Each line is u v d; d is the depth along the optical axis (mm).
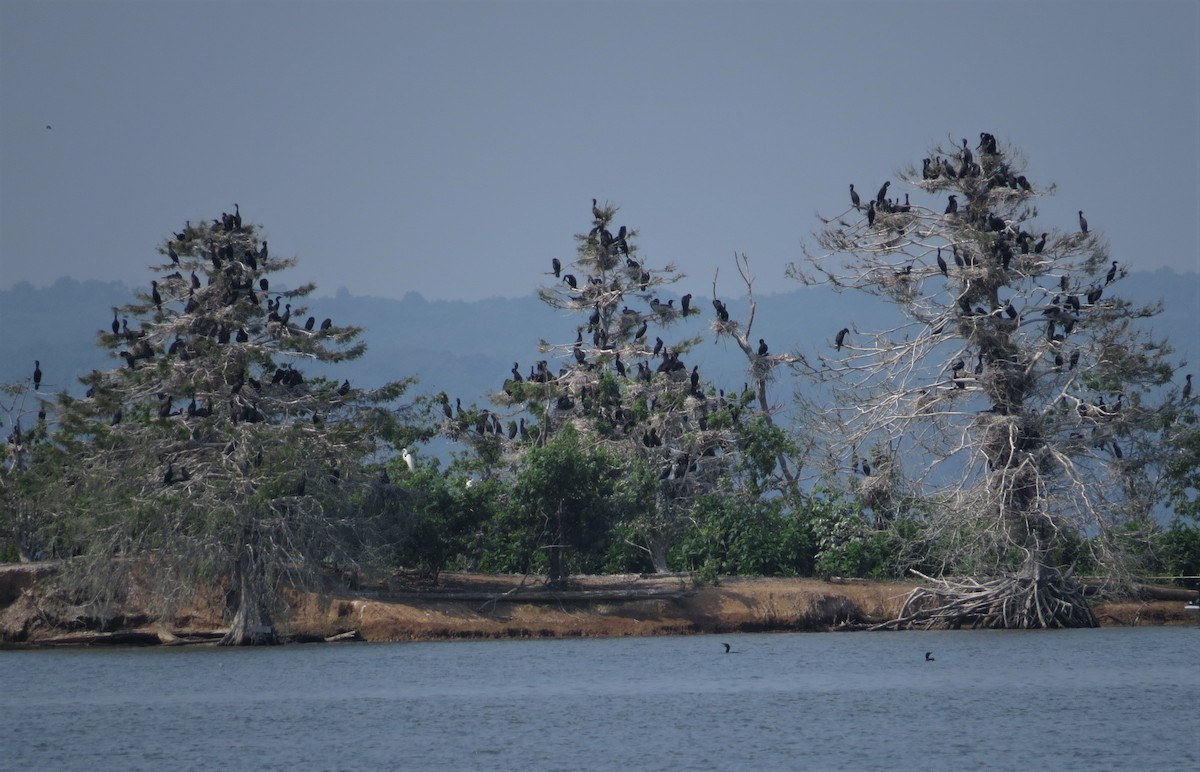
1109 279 60531
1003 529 59062
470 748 37188
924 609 62188
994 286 61469
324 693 45625
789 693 44906
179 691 46188
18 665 52500
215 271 59000
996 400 60812
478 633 59781
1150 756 35812
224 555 55562
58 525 58531
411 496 60938
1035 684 46219
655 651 55188
